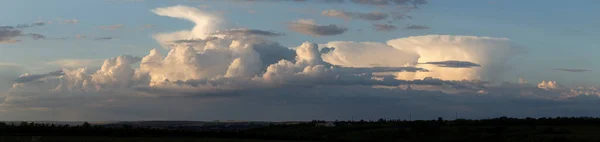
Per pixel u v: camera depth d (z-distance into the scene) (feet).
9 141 358.43
